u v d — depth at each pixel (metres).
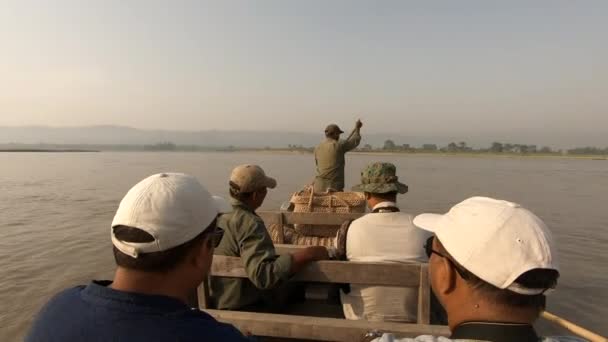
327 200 5.00
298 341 2.59
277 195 19.92
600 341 2.47
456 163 80.75
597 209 15.98
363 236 2.80
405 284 2.50
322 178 7.56
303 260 2.56
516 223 1.08
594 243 9.92
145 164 60.41
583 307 5.79
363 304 2.70
